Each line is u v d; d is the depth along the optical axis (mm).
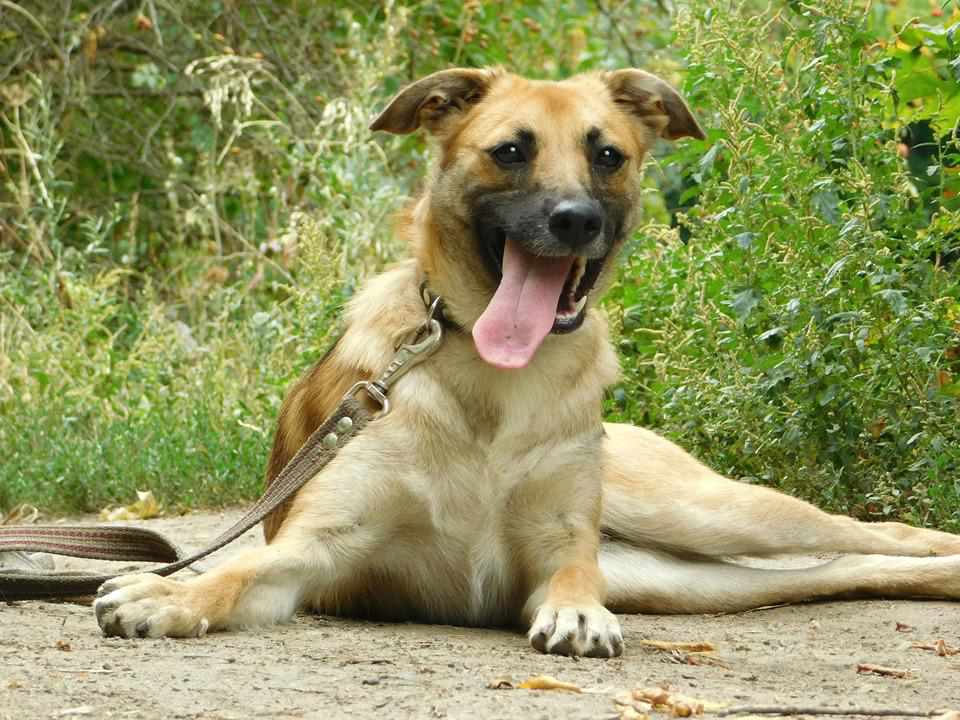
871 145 8742
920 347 8148
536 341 6195
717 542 7305
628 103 7320
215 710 4262
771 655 5543
